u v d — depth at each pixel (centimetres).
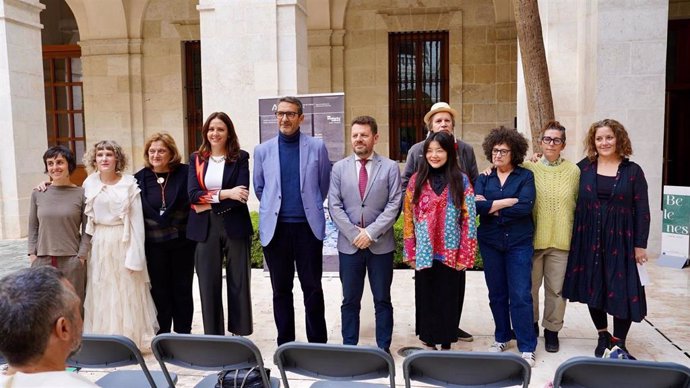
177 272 454
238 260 435
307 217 417
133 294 430
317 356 269
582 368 246
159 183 445
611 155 410
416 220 414
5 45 902
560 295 431
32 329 146
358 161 424
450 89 1338
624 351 397
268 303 596
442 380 265
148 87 1438
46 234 416
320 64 1367
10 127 918
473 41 1321
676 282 643
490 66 1317
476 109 1331
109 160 427
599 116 750
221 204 421
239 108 855
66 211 418
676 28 1161
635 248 401
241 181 430
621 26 738
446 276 414
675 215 718
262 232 420
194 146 1458
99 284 424
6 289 152
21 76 933
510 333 438
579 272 418
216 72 855
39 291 151
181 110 1433
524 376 254
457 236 408
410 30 1345
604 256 407
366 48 1364
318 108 672
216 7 848
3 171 931
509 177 419
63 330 154
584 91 802
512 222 415
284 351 270
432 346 431
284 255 424
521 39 705
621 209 402
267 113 691
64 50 1494
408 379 262
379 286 420
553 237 424
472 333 490
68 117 1521
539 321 533
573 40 831
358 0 1356
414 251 419
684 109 1182
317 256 426
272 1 834
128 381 316
